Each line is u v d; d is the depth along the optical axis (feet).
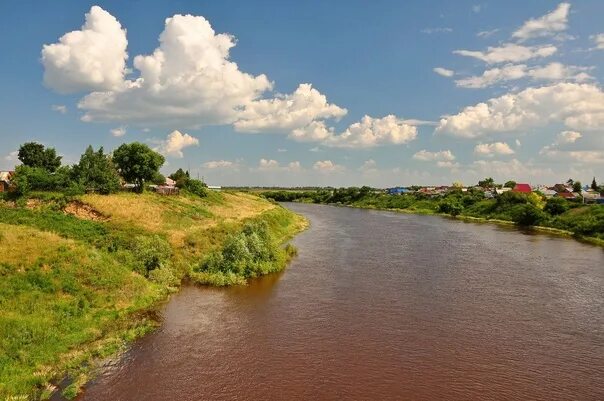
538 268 136.77
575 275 127.54
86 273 92.48
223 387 62.13
